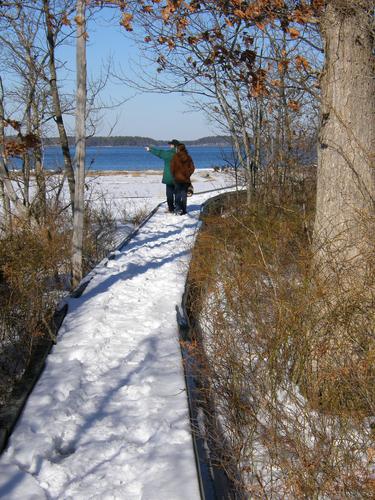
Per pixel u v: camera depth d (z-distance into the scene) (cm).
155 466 420
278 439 400
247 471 399
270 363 471
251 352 525
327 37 527
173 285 881
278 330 485
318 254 521
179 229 1439
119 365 602
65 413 499
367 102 520
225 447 425
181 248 1156
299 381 474
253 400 466
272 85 673
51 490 405
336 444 395
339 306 455
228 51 651
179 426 470
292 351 485
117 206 2053
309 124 1095
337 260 507
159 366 589
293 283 527
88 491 402
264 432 425
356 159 519
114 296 830
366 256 477
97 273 959
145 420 483
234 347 511
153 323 721
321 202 539
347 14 509
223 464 400
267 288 550
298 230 754
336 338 445
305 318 477
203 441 435
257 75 668
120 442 459
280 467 388
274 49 756
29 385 539
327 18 520
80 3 843
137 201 2294
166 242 1257
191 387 511
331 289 472
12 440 453
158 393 531
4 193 1086
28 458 433
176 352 621
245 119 1224
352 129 519
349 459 377
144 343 651
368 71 517
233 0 568
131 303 805
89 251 1159
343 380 424
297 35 556
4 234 796
